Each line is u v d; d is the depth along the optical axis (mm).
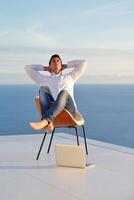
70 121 4461
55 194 3357
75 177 3895
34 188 3539
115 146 5539
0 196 3316
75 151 4238
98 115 28359
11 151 5203
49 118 4293
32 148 5414
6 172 4113
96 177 3879
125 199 3223
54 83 4527
